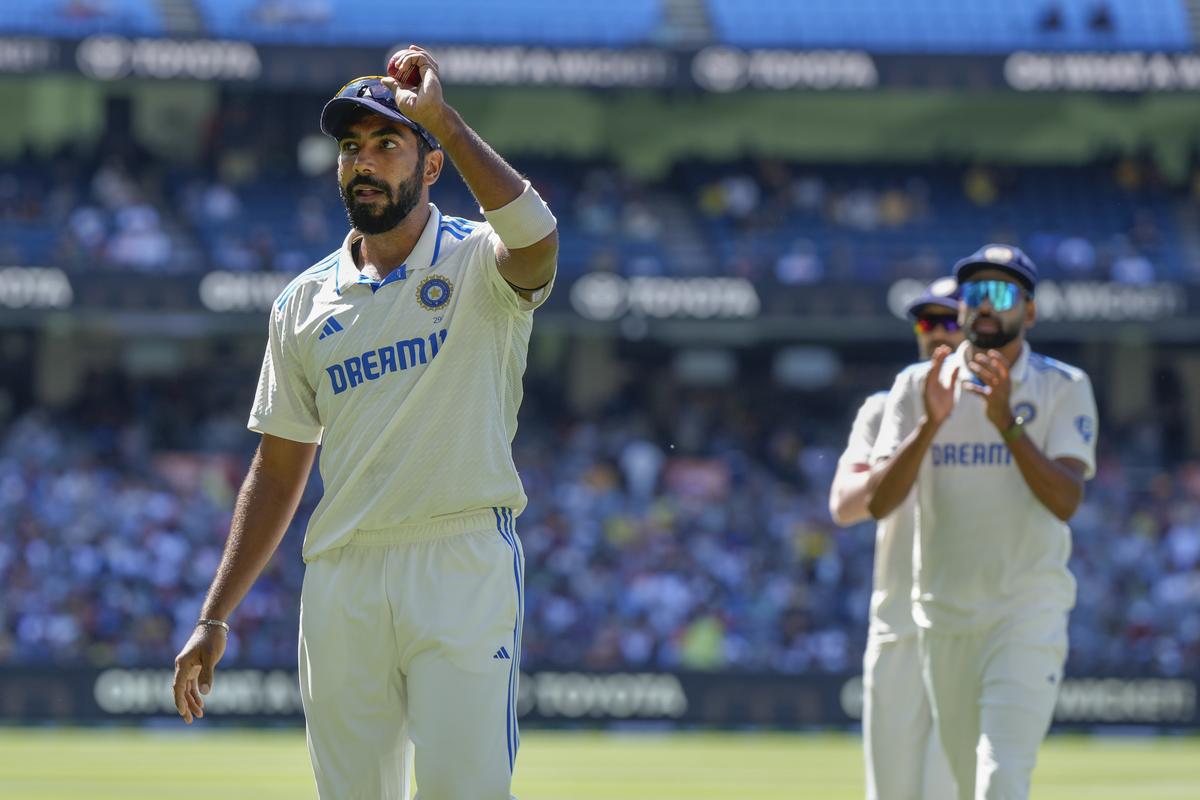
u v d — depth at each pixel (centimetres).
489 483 1467
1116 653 8200
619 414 9819
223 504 8850
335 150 10212
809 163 10556
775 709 7112
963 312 2039
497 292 1460
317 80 8894
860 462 2222
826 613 8375
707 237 10006
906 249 9944
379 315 1466
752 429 9800
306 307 1510
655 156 10519
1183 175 10562
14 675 6938
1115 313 8825
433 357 1453
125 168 9894
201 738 6556
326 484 1494
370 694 1477
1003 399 1898
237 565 1551
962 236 10062
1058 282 8856
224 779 4662
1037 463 1911
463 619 1436
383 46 8900
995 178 10456
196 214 9712
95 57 8750
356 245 1530
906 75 9050
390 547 1464
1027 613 1984
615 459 9400
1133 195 10412
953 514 2016
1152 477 9500
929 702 2184
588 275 8850
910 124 10506
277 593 7981
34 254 9231
